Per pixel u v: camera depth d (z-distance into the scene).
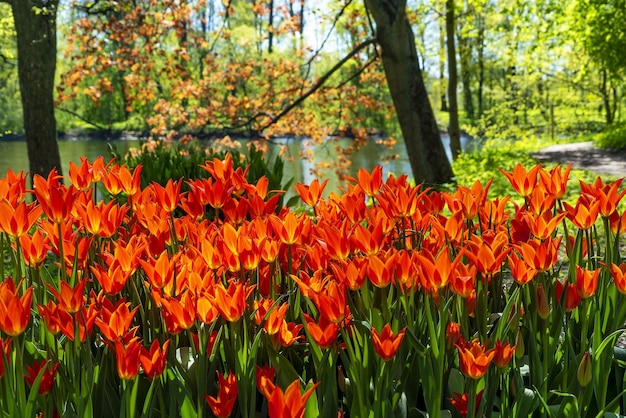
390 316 1.87
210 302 1.68
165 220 2.26
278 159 6.68
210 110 14.68
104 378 1.72
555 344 2.04
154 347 1.56
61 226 2.05
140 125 42.34
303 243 2.29
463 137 45.19
